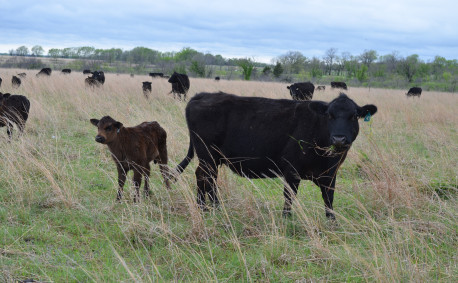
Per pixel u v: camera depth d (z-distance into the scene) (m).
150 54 106.69
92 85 18.53
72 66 78.50
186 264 3.95
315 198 6.18
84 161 7.63
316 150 5.25
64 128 10.19
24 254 4.05
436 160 8.04
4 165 6.37
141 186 6.50
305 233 4.82
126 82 23.52
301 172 5.46
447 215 5.20
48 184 6.06
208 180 5.77
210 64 89.62
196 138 5.78
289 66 76.44
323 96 21.56
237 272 3.88
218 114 5.64
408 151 9.09
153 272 3.75
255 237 4.66
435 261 4.09
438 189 6.22
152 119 10.16
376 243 4.34
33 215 5.07
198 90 20.91
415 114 14.34
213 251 4.30
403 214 5.31
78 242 4.44
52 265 3.88
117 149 5.84
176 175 5.94
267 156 5.52
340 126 4.92
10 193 5.62
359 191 5.99
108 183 6.49
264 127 5.46
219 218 5.21
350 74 82.94
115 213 5.28
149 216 5.20
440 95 29.31
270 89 20.50
